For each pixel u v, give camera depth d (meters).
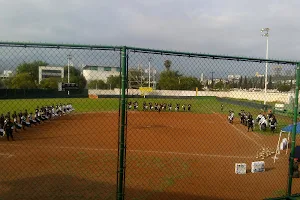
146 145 16.72
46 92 39.81
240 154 15.22
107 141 17.36
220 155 14.81
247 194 9.13
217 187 9.79
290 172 7.33
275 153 15.30
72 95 43.38
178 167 12.24
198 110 39.91
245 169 11.68
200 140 19.03
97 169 11.34
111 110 36.44
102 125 24.81
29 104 37.50
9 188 8.91
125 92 5.43
